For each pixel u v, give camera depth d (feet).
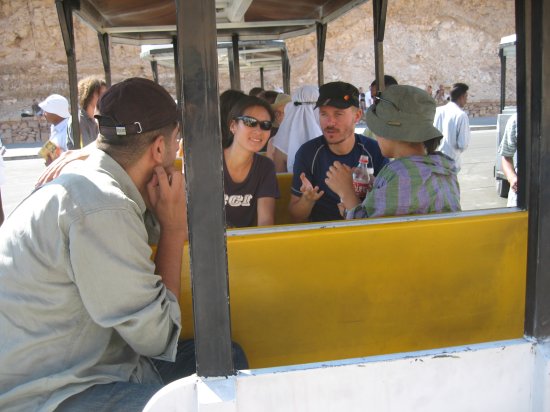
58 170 7.21
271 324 6.43
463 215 6.73
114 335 5.82
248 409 5.04
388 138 7.73
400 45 113.80
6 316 5.34
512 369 5.46
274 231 6.30
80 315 5.48
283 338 6.49
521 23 6.40
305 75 107.76
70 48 12.65
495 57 115.44
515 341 5.53
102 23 15.74
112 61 101.65
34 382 5.29
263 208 10.04
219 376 5.02
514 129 15.37
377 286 6.55
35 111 89.66
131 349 6.02
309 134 13.98
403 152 7.85
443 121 21.80
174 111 6.03
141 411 5.38
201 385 4.95
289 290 6.38
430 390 5.30
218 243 4.88
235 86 20.12
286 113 14.17
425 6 113.29
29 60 100.99
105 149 5.90
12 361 5.34
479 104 109.19
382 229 6.40
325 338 6.57
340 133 10.36
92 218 5.19
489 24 115.24
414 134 7.61
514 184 15.61
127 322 5.31
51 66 101.55
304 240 6.26
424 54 114.32
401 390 5.24
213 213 4.83
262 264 6.26
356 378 5.13
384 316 6.64
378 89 13.30
